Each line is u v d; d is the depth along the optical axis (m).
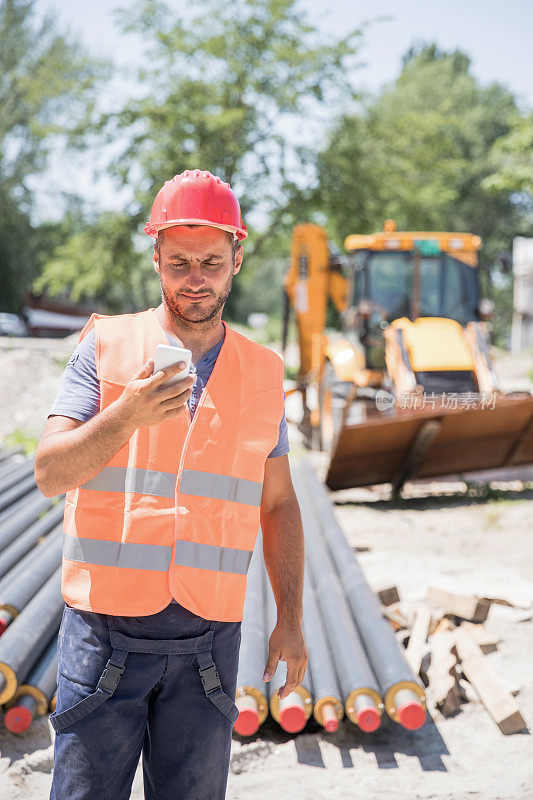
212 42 21.83
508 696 4.01
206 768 1.95
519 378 23.39
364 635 4.24
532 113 20.81
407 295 10.46
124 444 1.81
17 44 39.16
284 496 2.25
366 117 24.59
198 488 1.98
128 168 22.89
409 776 3.47
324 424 11.58
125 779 1.93
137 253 24.52
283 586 2.21
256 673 3.66
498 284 55.69
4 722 3.62
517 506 8.89
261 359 2.15
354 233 24.95
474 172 48.28
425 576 6.27
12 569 4.91
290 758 3.59
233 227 1.99
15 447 8.99
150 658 1.90
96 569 1.91
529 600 5.62
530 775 3.42
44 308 32.47
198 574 1.95
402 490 9.62
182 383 1.70
